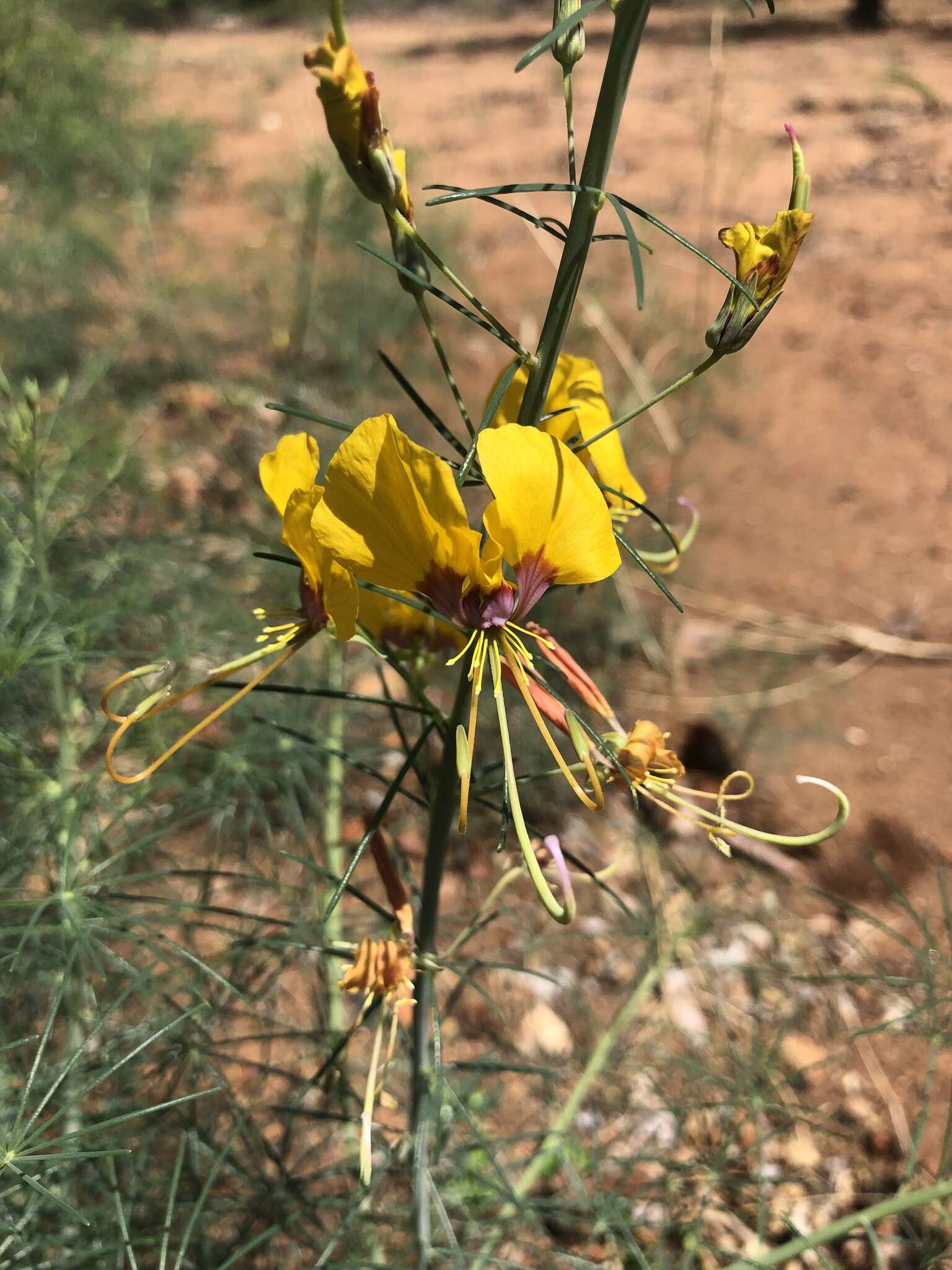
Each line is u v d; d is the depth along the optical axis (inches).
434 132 29.3
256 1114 7.3
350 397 14.2
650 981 7.7
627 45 3.2
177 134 17.7
